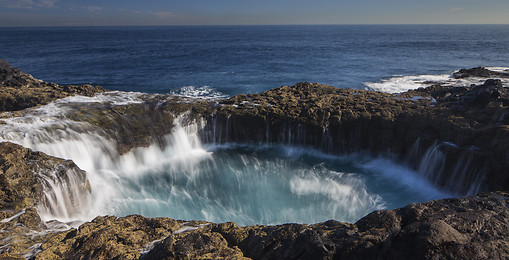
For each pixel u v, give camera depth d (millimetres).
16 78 18672
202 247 5473
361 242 5254
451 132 11281
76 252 5812
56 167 9508
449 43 85500
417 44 83375
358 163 13164
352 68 39688
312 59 50656
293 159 13516
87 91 16984
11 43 99438
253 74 36438
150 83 31828
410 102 14344
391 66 40656
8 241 6586
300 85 18062
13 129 11789
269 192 11242
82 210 9922
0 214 7598
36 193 8562
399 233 4824
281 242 5801
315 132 13688
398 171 12484
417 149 12070
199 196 11016
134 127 13469
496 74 26656
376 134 13070
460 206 6180
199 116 14414
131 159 13281
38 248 6324
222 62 48562
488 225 5289
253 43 100625
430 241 4441
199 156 13875
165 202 10625
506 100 11422
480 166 9969
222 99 16047
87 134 12594
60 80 33906
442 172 11031
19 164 8820
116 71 40031
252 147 14508
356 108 13914
